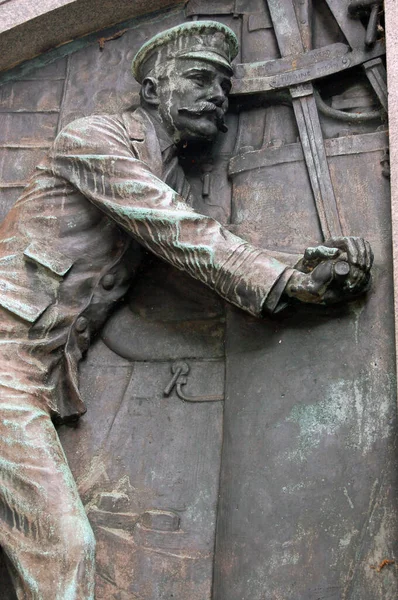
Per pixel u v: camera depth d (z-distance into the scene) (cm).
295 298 288
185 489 297
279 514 280
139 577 288
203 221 293
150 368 312
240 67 336
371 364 288
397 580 266
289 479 283
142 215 295
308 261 290
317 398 288
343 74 327
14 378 289
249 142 333
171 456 301
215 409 304
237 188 323
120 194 300
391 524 271
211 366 308
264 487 284
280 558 277
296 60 330
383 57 321
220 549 285
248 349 301
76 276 308
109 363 315
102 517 295
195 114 316
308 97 325
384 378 285
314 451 284
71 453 305
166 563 288
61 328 304
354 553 272
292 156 320
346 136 317
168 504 296
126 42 355
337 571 271
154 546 290
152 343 313
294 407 289
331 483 279
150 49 325
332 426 285
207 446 300
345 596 269
